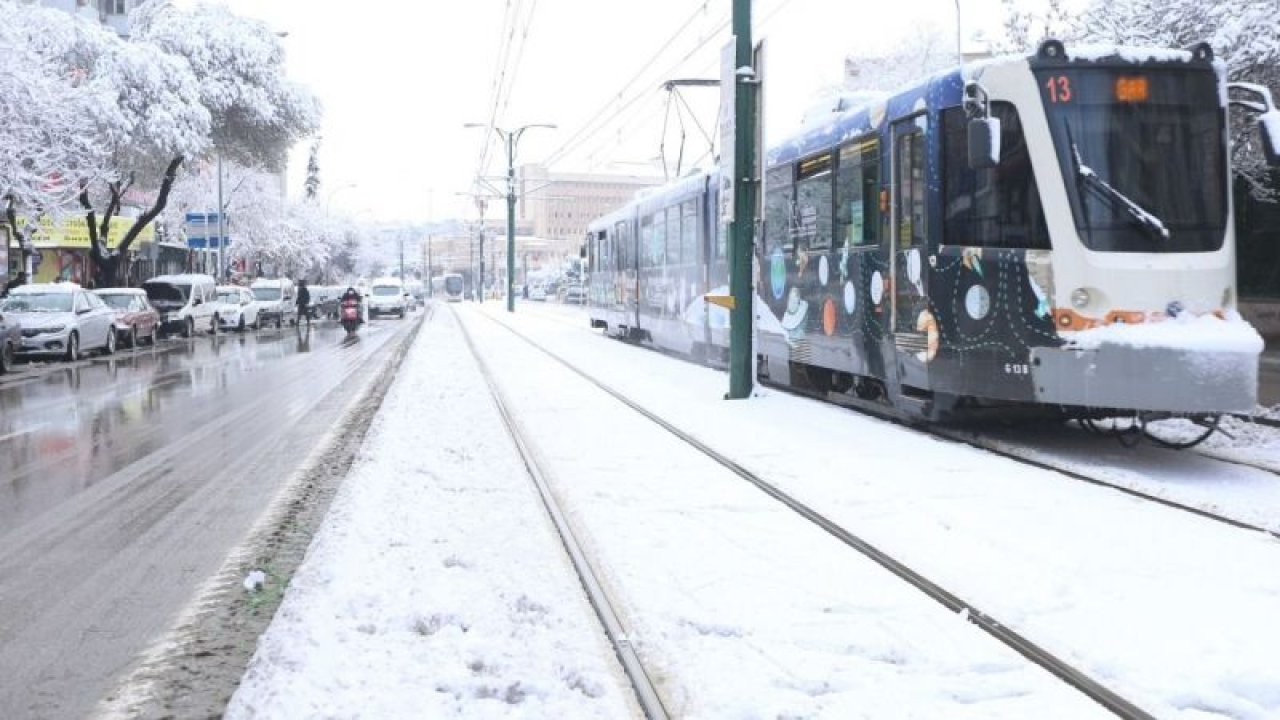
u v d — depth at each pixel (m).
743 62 15.08
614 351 26.17
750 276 15.28
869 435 11.73
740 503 8.33
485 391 16.61
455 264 161.88
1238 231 15.59
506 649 5.12
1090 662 4.89
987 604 5.74
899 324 12.11
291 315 49.47
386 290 59.00
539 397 15.73
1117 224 9.92
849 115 13.60
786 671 4.84
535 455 10.55
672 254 23.17
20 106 26.67
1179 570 6.39
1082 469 9.66
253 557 7.05
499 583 6.19
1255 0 14.55
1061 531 7.34
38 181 27.45
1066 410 11.16
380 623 5.50
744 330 15.29
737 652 5.09
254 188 64.75
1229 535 7.20
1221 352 9.48
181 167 40.91
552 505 8.25
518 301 100.69
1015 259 10.32
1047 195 10.11
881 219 12.57
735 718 4.34
